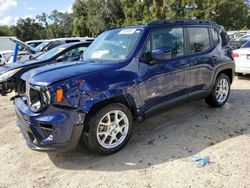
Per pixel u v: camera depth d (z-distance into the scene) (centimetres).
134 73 399
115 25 4841
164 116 538
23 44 1053
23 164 377
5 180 340
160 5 3366
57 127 337
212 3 3338
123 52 423
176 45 468
